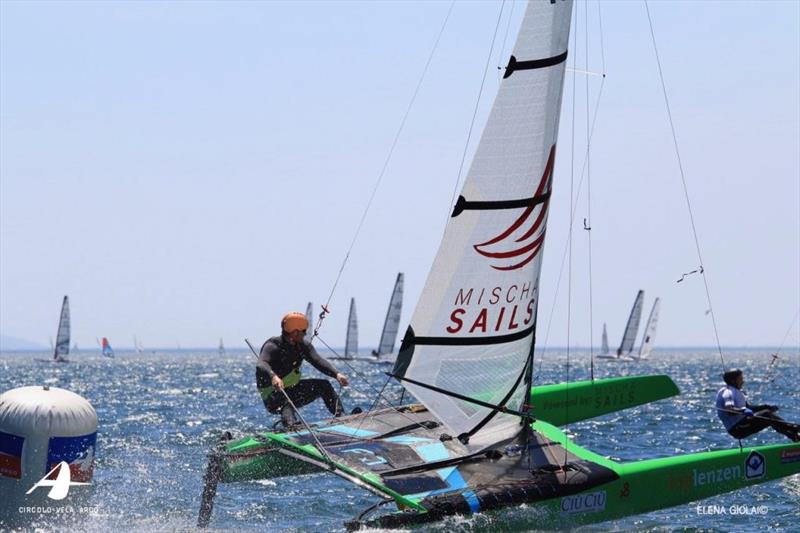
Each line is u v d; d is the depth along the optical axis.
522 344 35.66
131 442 68.38
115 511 36.81
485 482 32.53
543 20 35.12
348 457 33.22
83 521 31.86
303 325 38.91
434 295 35.06
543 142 35.31
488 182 35.03
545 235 35.78
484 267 35.25
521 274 35.47
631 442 66.75
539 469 33.66
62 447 30.80
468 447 34.94
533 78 35.16
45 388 31.72
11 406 30.88
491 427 35.59
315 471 36.66
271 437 34.78
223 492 43.12
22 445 30.53
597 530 35.44
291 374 38.97
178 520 36.06
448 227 35.06
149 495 41.22
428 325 35.03
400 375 34.94
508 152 35.16
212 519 36.72
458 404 35.22
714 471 36.28
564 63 35.56
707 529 35.75
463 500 30.97
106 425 86.00
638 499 34.34
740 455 37.09
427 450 34.38
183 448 64.31
